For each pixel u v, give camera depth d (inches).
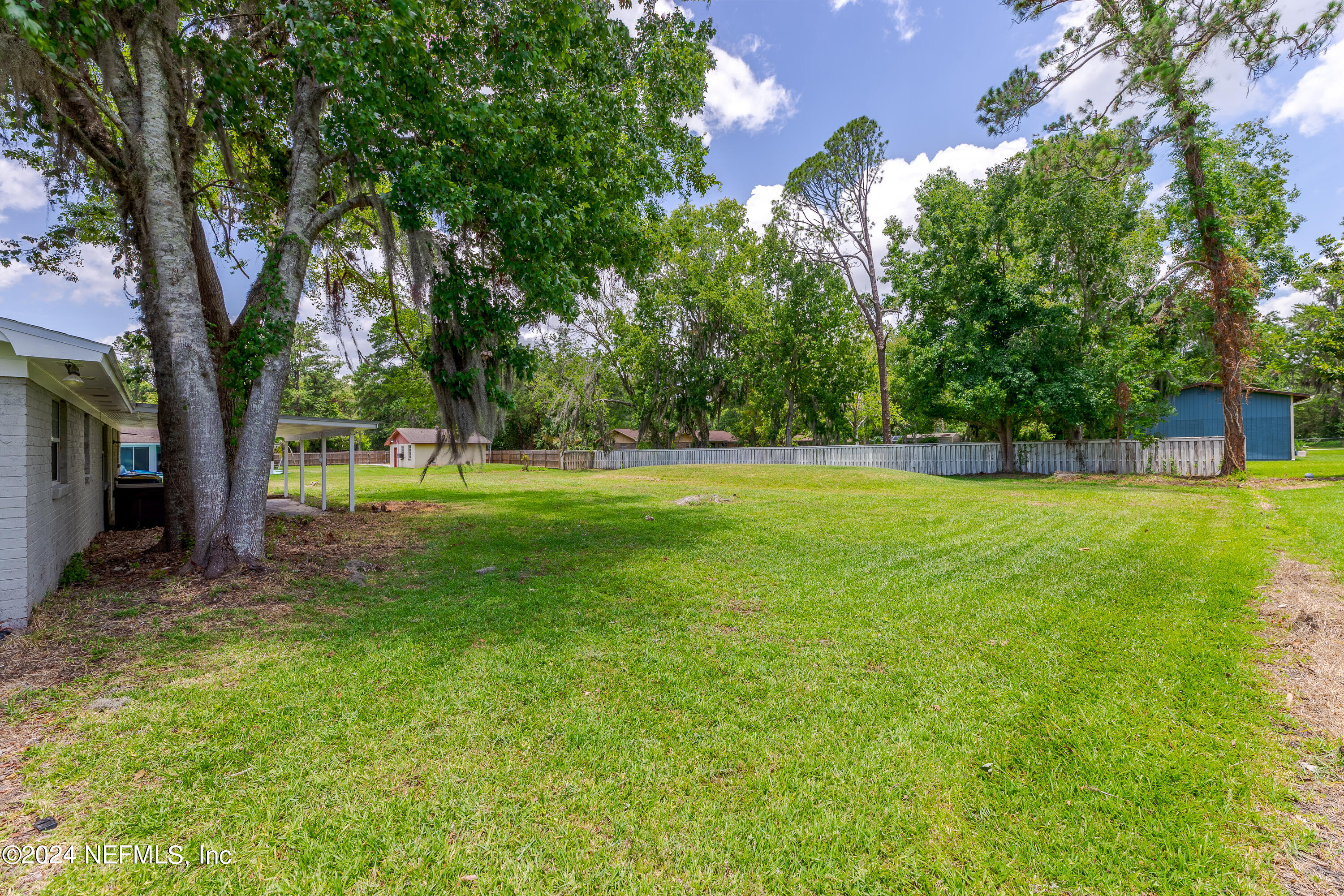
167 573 244.2
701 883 76.9
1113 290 713.6
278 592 221.1
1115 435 756.0
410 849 83.0
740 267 1170.6
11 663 153.1
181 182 268.2
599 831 87.0
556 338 920.3
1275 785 94.7
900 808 91.8
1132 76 520.1
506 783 98.7
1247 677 134.4
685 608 201.9
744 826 87.8
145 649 163.6
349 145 240.8
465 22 268.1
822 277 1071.0
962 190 807.7
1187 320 611.5
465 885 76.4
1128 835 84.4
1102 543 303.0
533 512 489.1
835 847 83.4
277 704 128.5
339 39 214.2
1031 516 410.3
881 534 349.1
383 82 233.1
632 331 1130.0
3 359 176.9
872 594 215.6
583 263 347.6
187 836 85.5
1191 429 983.6
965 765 103.3
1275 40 460.4
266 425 252.2
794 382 1157.1
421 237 262.8
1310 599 187.6
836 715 122.0
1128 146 560.1
